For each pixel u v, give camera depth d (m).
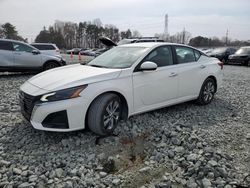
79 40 99.00
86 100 4.20
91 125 4.34
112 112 4.53
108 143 4.32
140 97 4.99
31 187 3.18
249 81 11.29
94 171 3.59
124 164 3.76
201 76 6.31
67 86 4.14
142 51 5.27
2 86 8.82
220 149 4.24
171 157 3.97
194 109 6.31
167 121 5.36
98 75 4.45
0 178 3.35
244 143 4.53
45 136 4.50
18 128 4.83
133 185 3.29
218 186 3.21
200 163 3.61
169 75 5.48
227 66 20.38
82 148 4.15
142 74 4.97
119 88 4.58
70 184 3.22
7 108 6.01
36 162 3.75
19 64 11.49
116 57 5.37
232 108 6.57
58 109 4.04
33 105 4.16
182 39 73.81
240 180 3.38
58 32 91.62
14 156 3.89
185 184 3.31
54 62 12.46
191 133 4.62
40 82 4.47
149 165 3.75
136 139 4.50
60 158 3.86
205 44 79.62
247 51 20.53
